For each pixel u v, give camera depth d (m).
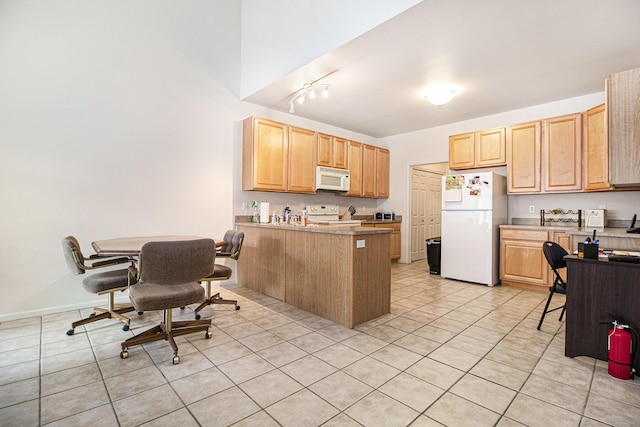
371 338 2.49
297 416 1.54
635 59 2.96
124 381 1.84
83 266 2.51
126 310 2.83
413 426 1.48
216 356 2.16
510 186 4.28
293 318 2.92
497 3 2.16
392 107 4.46
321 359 2.13
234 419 1.52
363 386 1.81
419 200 6.42
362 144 5.61
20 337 2.43
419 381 1.86
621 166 2.45
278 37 3.51
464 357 2.17
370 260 2.86
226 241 3.39
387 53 2.88
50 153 2.92
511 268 4.13
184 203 3.76
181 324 2.49
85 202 3.10
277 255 3.50
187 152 3.78
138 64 3.41
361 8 2.57
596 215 3.70
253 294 3.72
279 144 4.30
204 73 3.92
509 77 3.39
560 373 1.97
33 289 2.87
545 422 1.51
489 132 4.48
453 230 4.55
